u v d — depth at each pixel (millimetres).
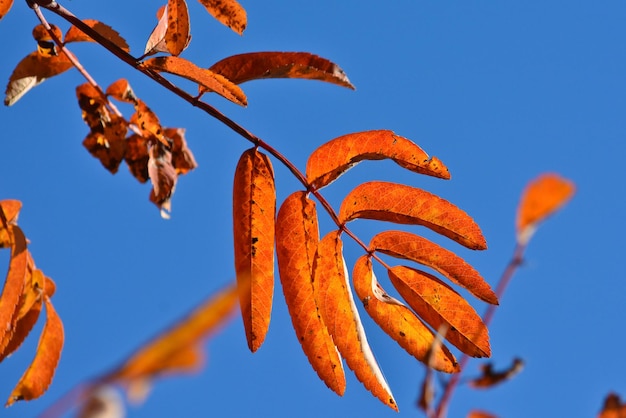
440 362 533
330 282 544
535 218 459
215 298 303
